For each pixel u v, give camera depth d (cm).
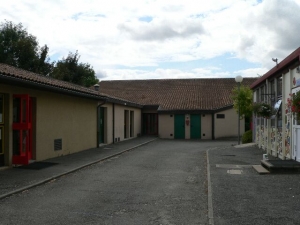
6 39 3866
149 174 1180
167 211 727
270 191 880
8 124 1212
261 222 636
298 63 1208
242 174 1143
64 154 1655
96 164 1409
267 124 1777
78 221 659
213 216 675
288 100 1330
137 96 3653
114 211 726
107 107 2320
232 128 3253
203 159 1595
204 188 953
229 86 3834
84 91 1748
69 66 4000
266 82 1772
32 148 1402
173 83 3994
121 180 1068
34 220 662
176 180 1070
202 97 3572
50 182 1027
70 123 1723
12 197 837
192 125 3259
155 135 3372
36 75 1681
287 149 1396
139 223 648
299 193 852
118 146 2177
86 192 899
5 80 1075
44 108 1461
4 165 1216
